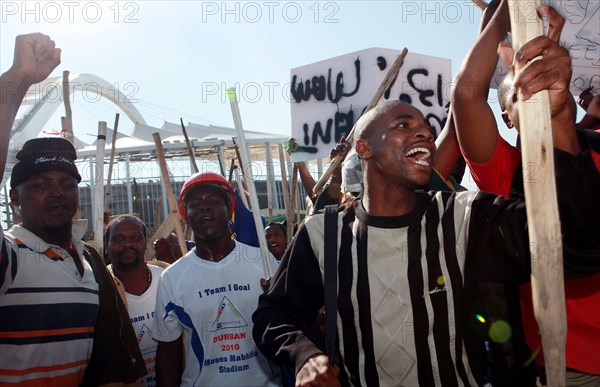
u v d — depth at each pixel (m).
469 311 1.92
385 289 1.92
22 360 2.48
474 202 1.95
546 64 1.47
